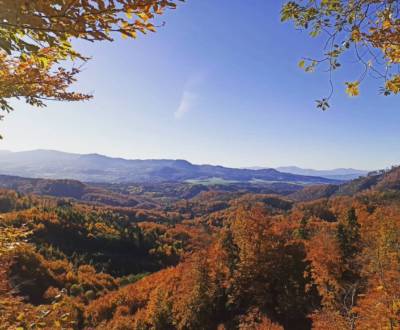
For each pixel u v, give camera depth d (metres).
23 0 2.19
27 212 99.38
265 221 35.72
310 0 3.17
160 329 36.47
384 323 10.41
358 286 19.55
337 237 31.77
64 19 2.41
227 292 33.78
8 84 4.27
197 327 32.56
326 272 27.11
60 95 4.79
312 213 93.75
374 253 17.34
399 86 3.24
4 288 5.46
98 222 110.62
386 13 2.99
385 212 38.03
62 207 126.81
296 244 36.47
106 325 44.53
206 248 42.06
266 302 32.53
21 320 4.17
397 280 11.61
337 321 13.39
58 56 3.56
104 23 2.57
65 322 4.31
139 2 2.45
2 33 2.48
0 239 5.52
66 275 65.12
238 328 30.06
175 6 2.56
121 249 97.56
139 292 51.16
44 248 79.81
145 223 131.25
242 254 34.09
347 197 114.94
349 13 3.12
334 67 3.41
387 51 3.18
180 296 36.72
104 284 69.50
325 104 3.54
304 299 30.14
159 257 96.19
